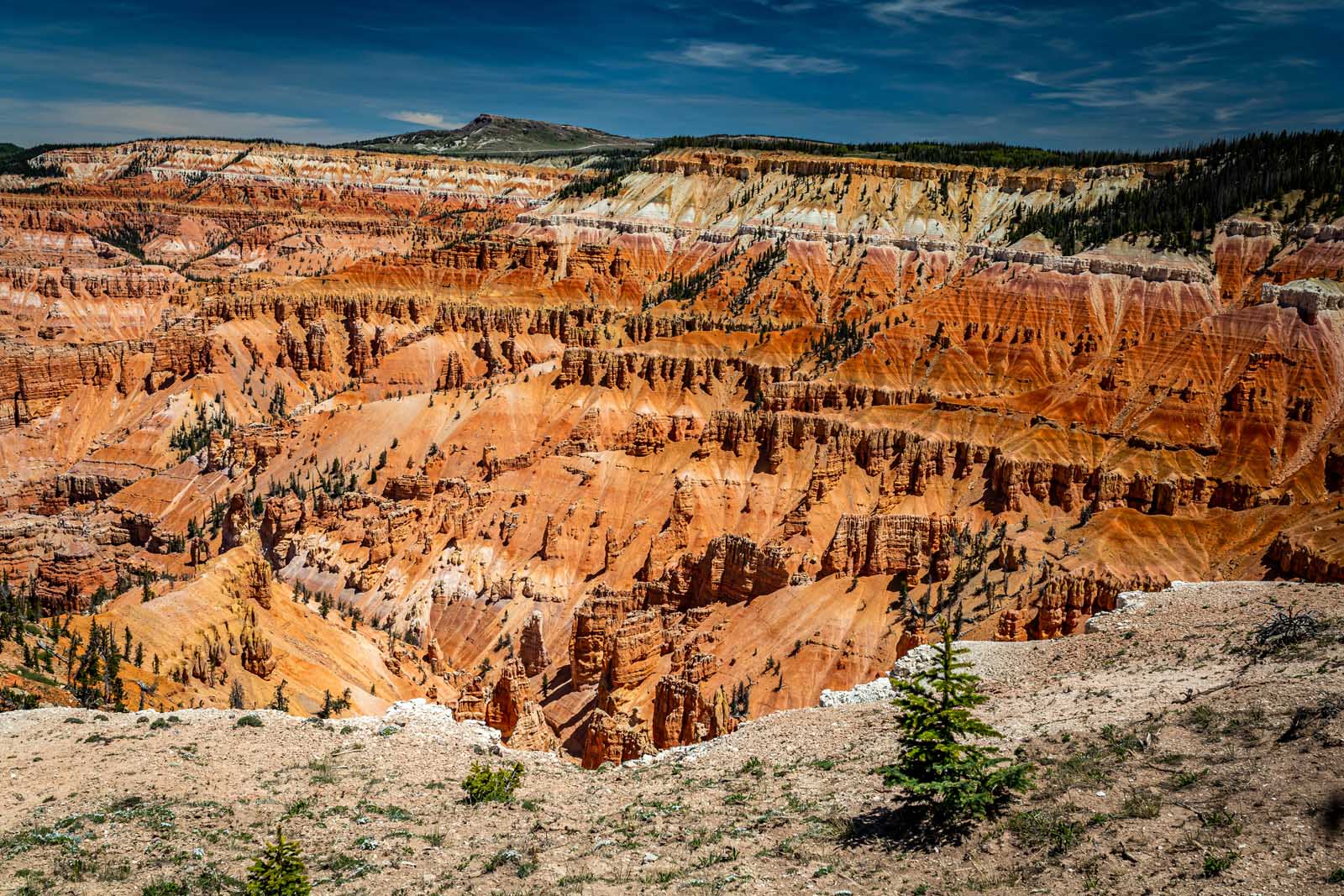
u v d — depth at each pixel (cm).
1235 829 3441
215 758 5659
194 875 4125
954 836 3909
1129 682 5453
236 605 9825
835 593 12731
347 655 10956
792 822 4434
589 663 12044
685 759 5966
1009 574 13462
